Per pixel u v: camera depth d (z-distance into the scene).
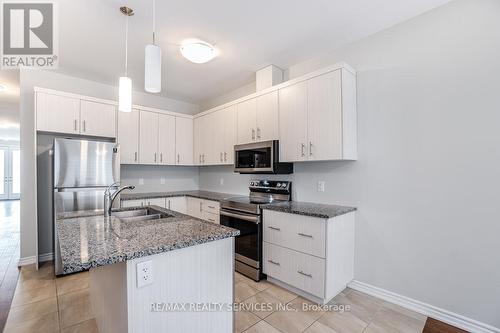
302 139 2.59
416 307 2.08
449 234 1.93
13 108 5.13
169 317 1.23
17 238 4.23
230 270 1.50
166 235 1.36
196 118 4.30
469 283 1.84
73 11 2.03
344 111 2.29
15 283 2.56
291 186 3.06
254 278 2.65
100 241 1.24
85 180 2.96
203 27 2.28
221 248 1.45
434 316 1.99
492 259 1.75
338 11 2.06
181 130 4.24
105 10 2.02
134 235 1.36
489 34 1.78
